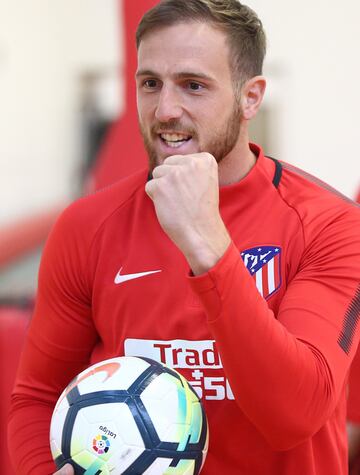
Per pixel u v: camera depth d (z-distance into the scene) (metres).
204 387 4.52
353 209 4.66
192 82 4.30
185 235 3.80
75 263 4.88
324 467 4.68
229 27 4.39
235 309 3.75
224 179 4.75
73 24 18.36
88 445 4.09
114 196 4.96
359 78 14.77
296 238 4.53
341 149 15.03
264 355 3.77
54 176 18.67
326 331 4.11
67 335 4.98
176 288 4.57
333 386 4.02
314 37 14.87
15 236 15.48
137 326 4.66
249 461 4.56
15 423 4.96
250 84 4.63
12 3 17.69
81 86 18.61
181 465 4.15
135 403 4.13
